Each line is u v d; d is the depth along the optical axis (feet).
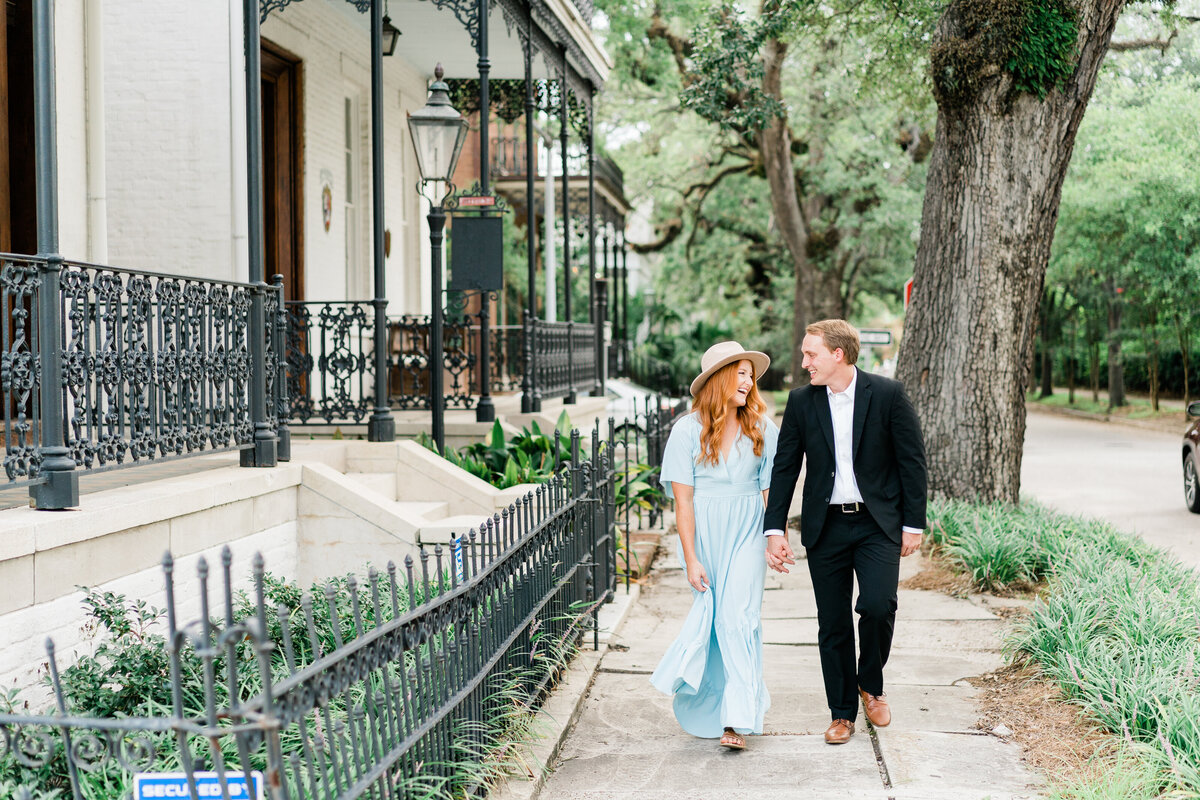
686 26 86.12
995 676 19.77
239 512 21.45
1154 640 18.31
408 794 11.74
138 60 29.58
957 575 27.91
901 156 99.14
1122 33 52.80
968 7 32.63
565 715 17.22
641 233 174.40
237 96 29.43
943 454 34.14
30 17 23.80
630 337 126.52
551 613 19.10
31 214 23.94
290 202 39.50
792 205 100.83
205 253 29.66
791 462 16.20
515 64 49.57
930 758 15.71
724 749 16.29
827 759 15.79
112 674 14.57
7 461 15.35
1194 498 42.65
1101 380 138.41
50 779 12.23
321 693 9.66
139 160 29.63
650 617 25.49
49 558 15.37
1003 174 33.04
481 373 35.55
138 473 21.90
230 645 8.46
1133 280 88.89
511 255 81.92
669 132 108.06
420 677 12.09
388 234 47.75
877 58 54.95
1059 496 47.96
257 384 23.04
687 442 16.42
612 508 26.03
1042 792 14.37
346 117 45.57
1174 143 69.36
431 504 27.25
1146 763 14.08
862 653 16.62
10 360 15.37
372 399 30.55
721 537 16.29
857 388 15.92
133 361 18.08
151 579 18.06
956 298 33.86
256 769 12.51
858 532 16.03
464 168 74.59
